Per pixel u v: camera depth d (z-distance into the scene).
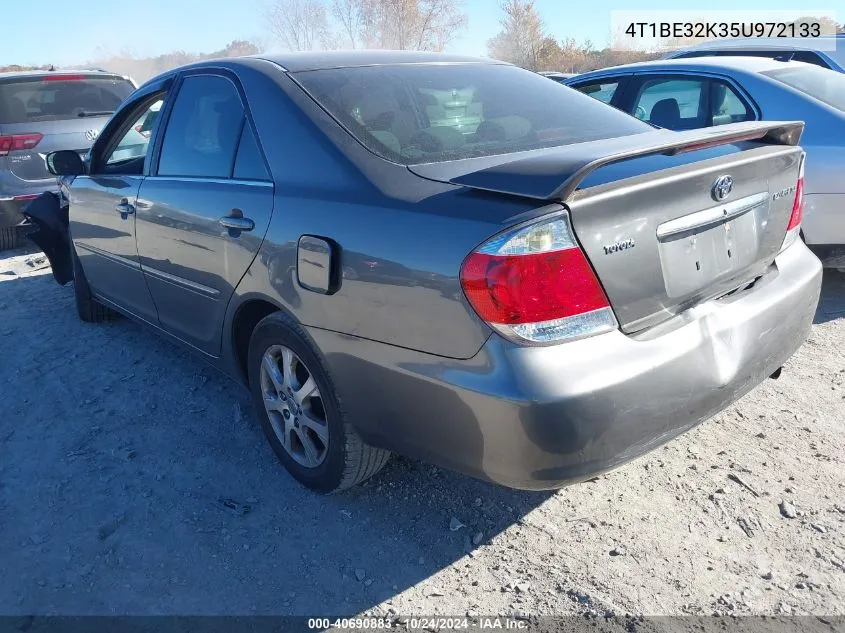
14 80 6.74
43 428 3.35
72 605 2.27
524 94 3.01
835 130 4.24
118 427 3.32
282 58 2.97
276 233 2.49
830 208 4.23
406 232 2.08
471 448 2.04
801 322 2.64
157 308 3.53
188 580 2.36
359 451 2.50
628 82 5.46
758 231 2.47
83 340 4.43
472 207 1.99
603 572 2.31
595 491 2.73
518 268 1.86
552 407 1.87
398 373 2.14
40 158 6.75
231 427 3.29
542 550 2.43
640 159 2.18
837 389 3.44
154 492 2.82
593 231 1.92
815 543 2.40
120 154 3.90
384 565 2.40
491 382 1.91
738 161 2.29
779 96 4.52
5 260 6.64
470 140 2.58
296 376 2.68
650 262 2.05
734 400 2.37
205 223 2.86
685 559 2.36
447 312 1.98
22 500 2.80
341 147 2.43
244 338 3.00
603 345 1.97
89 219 3.97
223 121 2.92
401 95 2.75
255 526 2.60
